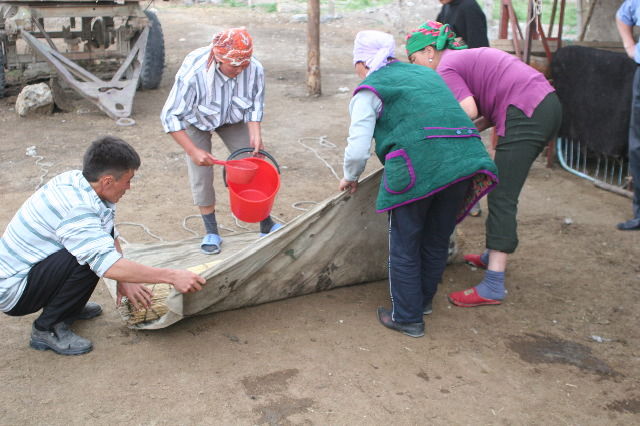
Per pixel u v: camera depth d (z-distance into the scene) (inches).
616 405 118.5
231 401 115.0
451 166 123.5
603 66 225.0
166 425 108.4
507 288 162.4
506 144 145.9
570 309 153.1
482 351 134.4
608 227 202.4
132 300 127.1
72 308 126.3
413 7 684.1
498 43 260.1
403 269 133.1
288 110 341.7
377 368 126.7
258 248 136.8
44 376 119.8
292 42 558.6
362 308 149.6
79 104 339.9
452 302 153.6
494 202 148.3
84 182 117.3
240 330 137.8
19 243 119.1
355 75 435.8
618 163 255.8
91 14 326.3
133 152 118.6
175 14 700.7
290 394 117.7
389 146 127.3
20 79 341.7
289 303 149.6
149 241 182.7
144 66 368.8
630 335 142.6
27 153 260.1
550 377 126.3
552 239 192.9
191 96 153.0
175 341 132.7
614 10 324.2
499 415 114.5
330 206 144.5
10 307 121.6
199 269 144.0
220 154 268.7
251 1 767.1
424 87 126.6
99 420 108.8
